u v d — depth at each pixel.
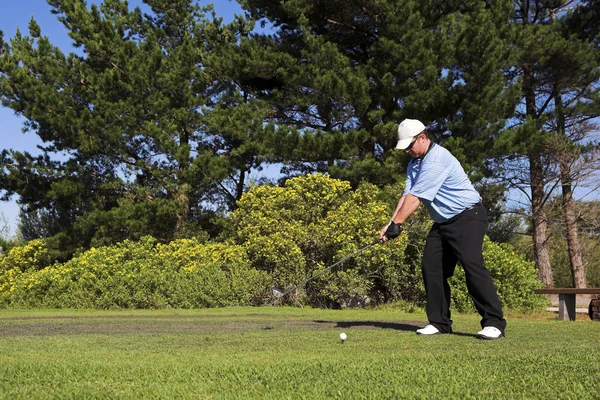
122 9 19.05
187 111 16.94
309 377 2.96
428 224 10.88
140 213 15.98
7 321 7.11
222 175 16.05
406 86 14.83
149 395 2.61
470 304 10.02
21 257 15.71
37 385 2.80
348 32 17.53
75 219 17.48
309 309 9.32
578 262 19.50
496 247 11.44
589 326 6.15
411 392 2.63
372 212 11.30
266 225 11.48
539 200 19.08
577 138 19.50
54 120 15.45
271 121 16.48
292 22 17.42
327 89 15.04
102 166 17.50
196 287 10.37
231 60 16.56
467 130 14.87
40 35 16.78
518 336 4.98
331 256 11.44
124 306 10.38
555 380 2.85
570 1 19.27
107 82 15.92
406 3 14.84
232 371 3.12
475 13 15.70
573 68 17.56
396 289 10.98
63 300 11.04
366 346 4.28
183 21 19.36
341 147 15.29
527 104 19.30
